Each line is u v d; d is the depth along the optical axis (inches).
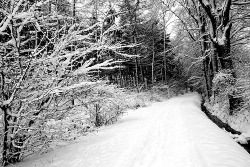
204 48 904.3
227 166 177.2
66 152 255.6
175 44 1117.7
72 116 249.4
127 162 208.1
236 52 817.5
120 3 611.8
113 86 429.1
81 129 267.7
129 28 1122.7
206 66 960.3
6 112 185.2
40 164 212.4
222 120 565.0
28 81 193.3
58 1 232.2
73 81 230.2
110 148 262.2
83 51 204.1
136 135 326.0
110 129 401.1
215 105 746.8
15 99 190.4
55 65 200.1
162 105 888.9
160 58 1694.1
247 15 590.6
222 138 275.4
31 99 197.0
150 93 1327.5
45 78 202.2
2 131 195.5
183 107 724.0
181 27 1019.9
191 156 214.4
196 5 856.3
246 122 467.8
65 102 235.0
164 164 202.1
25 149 215.9
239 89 510.9
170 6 894.4
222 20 573.6
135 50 1250.0
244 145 360.8
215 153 213.3
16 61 183.6
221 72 578.2
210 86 888.9
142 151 243.9
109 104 444.1
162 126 392.5
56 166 204.7
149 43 1565.0
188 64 1374.3
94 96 276.5
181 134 316.2
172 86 1668.3
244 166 179.3
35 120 215.2
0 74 177.8
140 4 767.7
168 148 252.1
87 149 263.1
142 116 559.2
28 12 163.8
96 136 342.0
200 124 379.2
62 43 194.2
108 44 212.5
